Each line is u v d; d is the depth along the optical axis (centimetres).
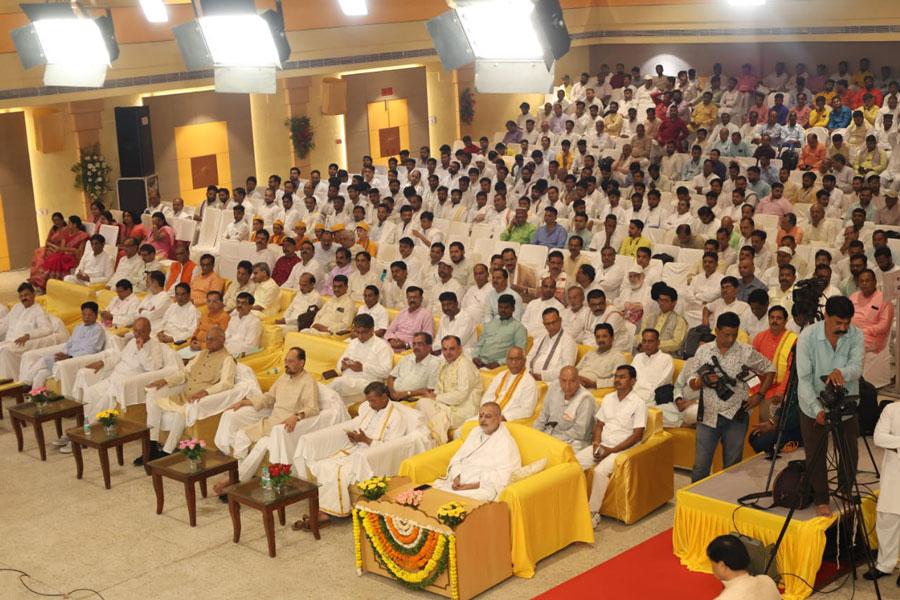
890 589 810
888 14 2311
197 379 1140
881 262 1288
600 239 1592
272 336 1288
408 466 934
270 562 912
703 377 923
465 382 1048
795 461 839
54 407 1184
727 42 2575
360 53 2370
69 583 896
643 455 948
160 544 957
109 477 1085
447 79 2709
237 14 1452
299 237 1688
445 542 820
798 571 794
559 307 1265
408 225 1731
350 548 930
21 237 2084
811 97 2419
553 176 1962
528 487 866
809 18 2417
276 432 1014
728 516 830
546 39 1117
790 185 1767
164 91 2131
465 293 1388
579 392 986
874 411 927
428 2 2484
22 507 1049
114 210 2056
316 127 2466
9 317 1384
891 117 2095
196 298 1480
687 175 2014
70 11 1559
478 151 2288
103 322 1388
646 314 1294
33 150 2075
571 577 856
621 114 2500
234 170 2388
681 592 818
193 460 997
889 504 801
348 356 1176
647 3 2666
